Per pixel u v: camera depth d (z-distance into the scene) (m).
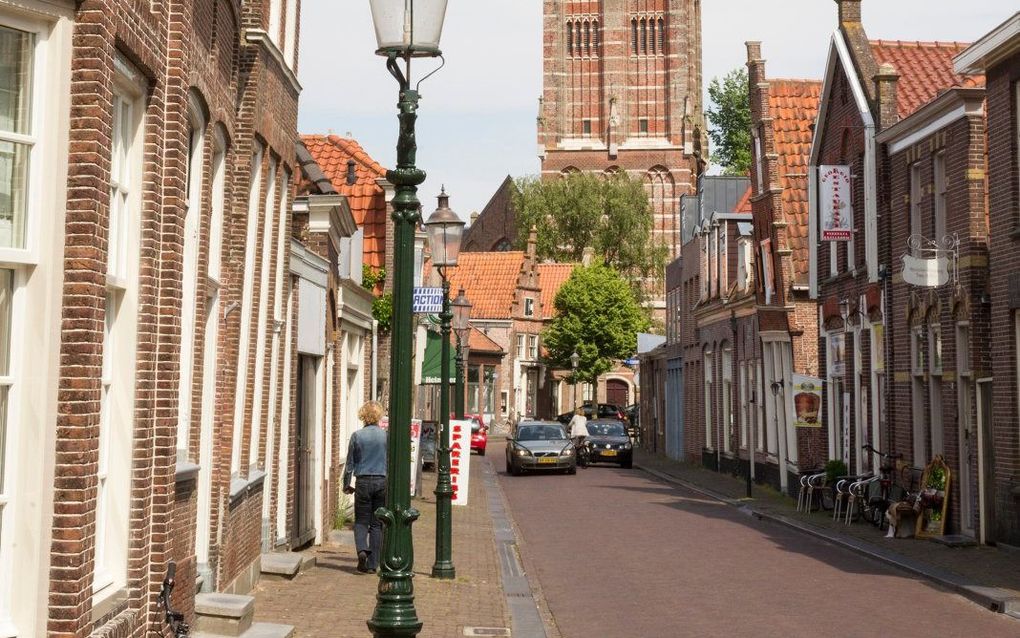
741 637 12.01
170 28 8.30
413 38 7.65
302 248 16.19
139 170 7.91
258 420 13.89
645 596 14.73
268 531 14.80
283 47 14.93
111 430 7.76
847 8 26.36
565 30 95.88
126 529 7.81
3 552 6.35
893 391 23.19
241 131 12.12
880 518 21.89
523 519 24.80
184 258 9.65
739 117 83.75
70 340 6.55
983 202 19.61
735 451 37.22
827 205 25.16
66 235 6.55
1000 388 18.42
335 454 20.56
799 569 17.03
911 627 12.51
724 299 38.09
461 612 13.23
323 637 10.89
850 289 25.88
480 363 75.50
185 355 9.70
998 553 18.11
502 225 94.00
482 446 53.94
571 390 85.88
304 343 16.67
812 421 26.42
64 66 6.50
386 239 28.97
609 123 94.25
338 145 30.42
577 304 73.75
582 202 81.94
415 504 27.38
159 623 8.24
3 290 6.36
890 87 23.92
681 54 94.44
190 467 9.25
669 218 94.12
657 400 55.84
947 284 20.31
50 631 6.46
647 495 31.22
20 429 6.42
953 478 19.98
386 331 30.70
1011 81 18.19
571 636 12.20
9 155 6.35
